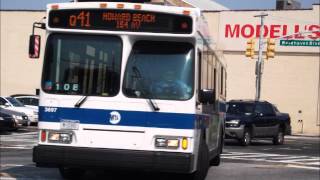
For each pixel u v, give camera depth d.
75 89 10.38
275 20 50.50
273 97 50.88
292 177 14.32
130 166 10.12
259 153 22.16
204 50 11.36
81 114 10.30
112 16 10.28
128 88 10.25
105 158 10.16
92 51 10.38
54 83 10.43
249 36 51.06
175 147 10.15
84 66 10.39
